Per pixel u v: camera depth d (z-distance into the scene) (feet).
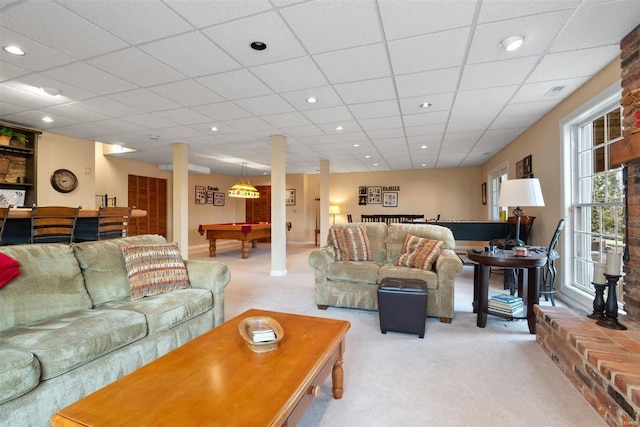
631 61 6.99
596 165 9.99
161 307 6.66
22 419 4.24
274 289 13.41
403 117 13.30
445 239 11.48
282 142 16.31
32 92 10.44
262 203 33.35
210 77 9.32
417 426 4.91
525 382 6.15
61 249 6.98
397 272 9.98
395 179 29.55
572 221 11.05
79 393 4.97
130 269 7.64
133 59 8.23
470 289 13.58
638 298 6.81
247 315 6.40
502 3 6.01
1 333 5.22
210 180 31.27
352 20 6.57
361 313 10.37
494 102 11.50
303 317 6.27
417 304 8.36
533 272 8.52
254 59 8.25
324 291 10.77
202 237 30.17
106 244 7.93
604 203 9.40
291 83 9.78
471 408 5.34
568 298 10.84
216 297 8.17
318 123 14.16
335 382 5.61
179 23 6.65
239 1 5.95
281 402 3.51
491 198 23.98
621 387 4.59
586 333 6.22
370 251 12.01
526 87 10.11
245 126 14.65
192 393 3.67
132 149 20.26
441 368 6.72
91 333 5.28
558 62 8.44
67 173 16.48
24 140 14.48
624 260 7.29
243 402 3.50
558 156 11.71
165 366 4.29
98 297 7.14
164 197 26.71
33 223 9.35
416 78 9.42
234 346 4.93
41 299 6.09
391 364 6.91
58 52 7.85
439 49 7.75
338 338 5.32
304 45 7.57
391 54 8.00
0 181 13.70
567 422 4.99
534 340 8.15
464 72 9.03
